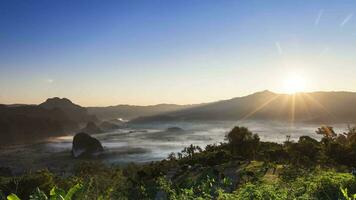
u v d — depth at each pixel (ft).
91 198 38.47
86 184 42.93
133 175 184.44
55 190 23.68
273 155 205.26
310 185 48.85
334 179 49.47
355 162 168.96
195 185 66.64
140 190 81.15
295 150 194.39
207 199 47.24
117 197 65.21
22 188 90.74
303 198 44.70
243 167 137.28
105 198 50.26
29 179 96.89
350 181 48.06
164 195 67.51
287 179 73.46
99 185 55.01
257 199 45.06
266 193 45.55
